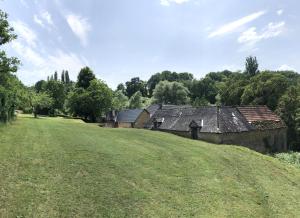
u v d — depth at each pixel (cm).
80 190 1359
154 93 11788
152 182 1622
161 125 4956
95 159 1850
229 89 7894
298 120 5306
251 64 9531
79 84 9688
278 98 6272
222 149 2972
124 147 2358
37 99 7162
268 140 4766
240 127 4300
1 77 2948
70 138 2470
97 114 8319
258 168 2412
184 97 11681
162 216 1264
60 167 1605
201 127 4253
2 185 1268
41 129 2986
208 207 1429
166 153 2347
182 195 1519
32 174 1443
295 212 1576
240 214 1415
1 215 1048
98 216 1175
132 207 1296
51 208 1159
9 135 2328
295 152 4569
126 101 11644
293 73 9994
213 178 1884
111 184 1490
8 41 2470
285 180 2209
